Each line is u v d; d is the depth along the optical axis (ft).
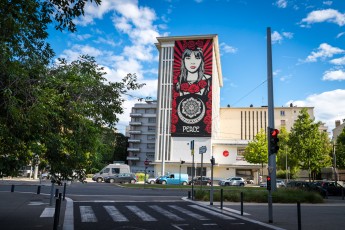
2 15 17.20
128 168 156.87
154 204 57.72
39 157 27.07
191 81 216.33
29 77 21.86
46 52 22.15
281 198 66.74
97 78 29.32
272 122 71.97
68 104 26.61
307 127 136.15
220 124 322.14
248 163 207.51
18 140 21.94
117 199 66.03
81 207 50.72
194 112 212.02
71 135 27.63
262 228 35.68
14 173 23.85
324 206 62.54
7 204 50.90
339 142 168.25
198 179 159.94
